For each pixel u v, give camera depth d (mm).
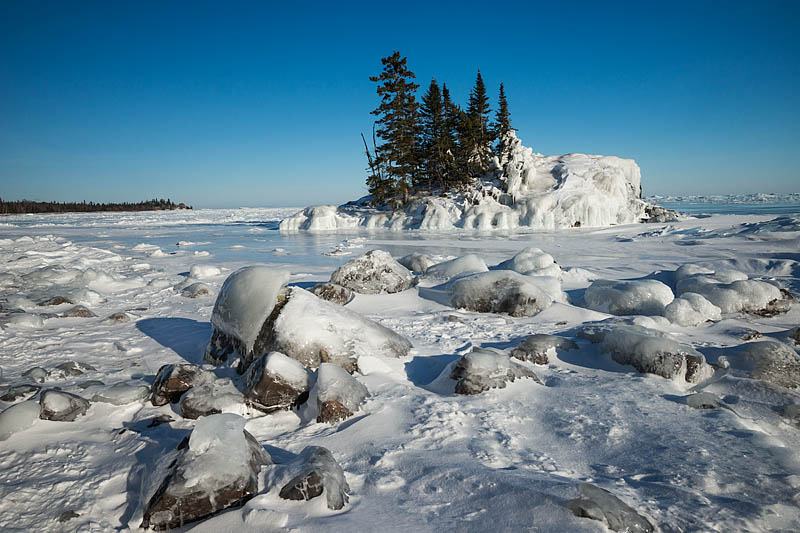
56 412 4188
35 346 6711
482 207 40094
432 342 6727
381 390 4820
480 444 3588
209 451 3031
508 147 48938
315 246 23797
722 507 2615
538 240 25266
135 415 4398
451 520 2609
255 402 4352
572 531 2367
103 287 11781
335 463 3195
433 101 51656
